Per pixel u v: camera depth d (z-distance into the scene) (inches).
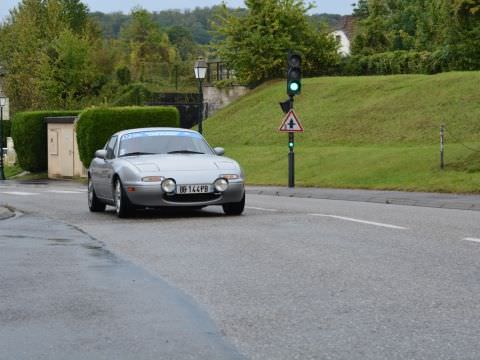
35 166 2046.0
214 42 2335.1
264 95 2086.6
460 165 1071.6
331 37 2292.1
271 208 736.3
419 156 1194.0
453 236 501.0
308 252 439.2
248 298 322.3
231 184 642.2
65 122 1913.1
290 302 313.9
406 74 1988.2
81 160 1726.1
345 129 1675.7
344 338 259.6
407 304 307.4
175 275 376.5
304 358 237.8
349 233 520.1
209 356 241.0
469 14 1026.7
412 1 3211.1
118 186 658.8
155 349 249.4
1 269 400.8
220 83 2316.7
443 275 366.0
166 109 1733.5
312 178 1222.3
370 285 345.4
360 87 1888.5
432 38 2500.0
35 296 332.2
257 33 2234.3
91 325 281.1
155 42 4220.0
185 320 286.7
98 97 2714.1
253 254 434.9
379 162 1216.8
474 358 236.5
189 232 538.6
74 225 610.5
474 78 1695.4
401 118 1622.8
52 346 254.4
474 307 301.1
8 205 825.5
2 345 256.2
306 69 2268.7
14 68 2987.2
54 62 2704.2
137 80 2760.8
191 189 633.0
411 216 638.5
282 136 1786.4
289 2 2263.8
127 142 700.0
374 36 2893.7
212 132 1979.6
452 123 1515.7
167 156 670.5
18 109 2864.2
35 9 3127.5
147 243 489.4
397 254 428.8
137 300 322.3
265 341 257.0
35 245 492.1
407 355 239.9
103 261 422.3
